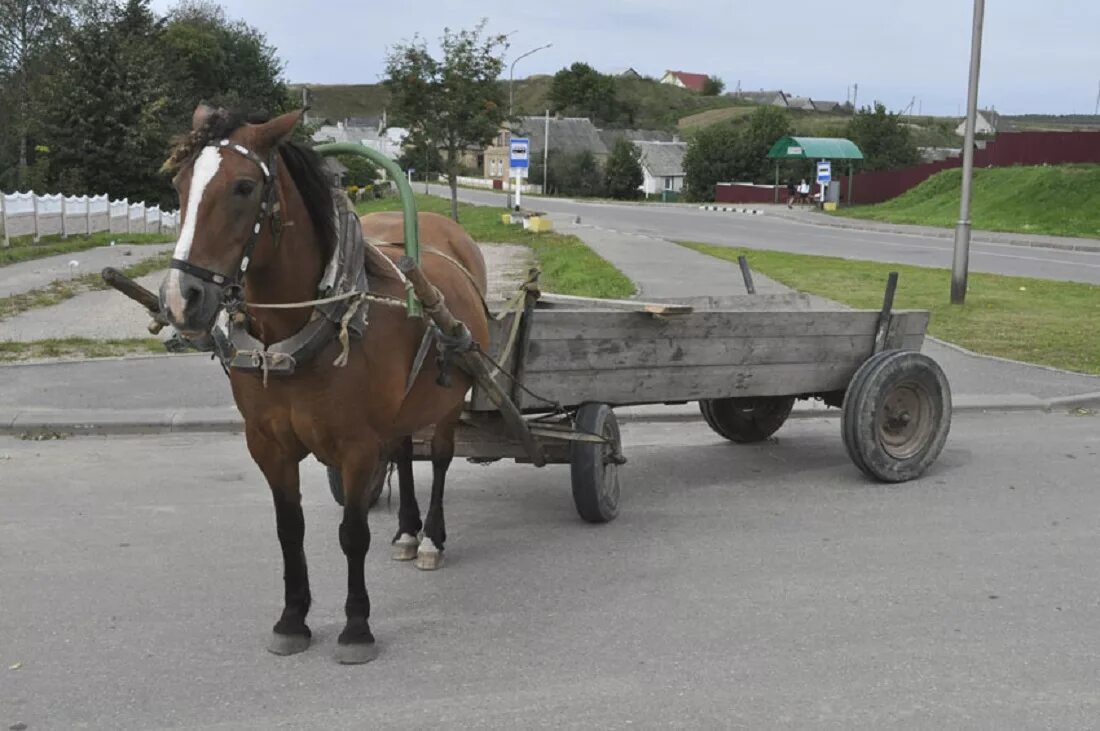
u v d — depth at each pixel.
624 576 5.73
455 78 31.70
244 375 4.37
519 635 4.94
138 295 4.25
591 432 6.42
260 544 6.21
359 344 4.46
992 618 5.14
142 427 8.95
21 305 15.64
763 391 7.36
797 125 99.38
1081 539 6.36
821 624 5.06
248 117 4.06
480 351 5.32
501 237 31.06
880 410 7.39
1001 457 8.34
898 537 6.39
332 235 4.36
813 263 23.30
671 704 4.23
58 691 4.34
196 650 4.76
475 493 7.42
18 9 49.59
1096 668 4.59
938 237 34.25
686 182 78.81
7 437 8.73
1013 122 112.75
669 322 6.78
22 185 41.56
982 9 15.95
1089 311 16.17
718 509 7.00
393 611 5.24
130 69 43.53
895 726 4.06
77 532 6.37
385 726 4.06
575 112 145.25
